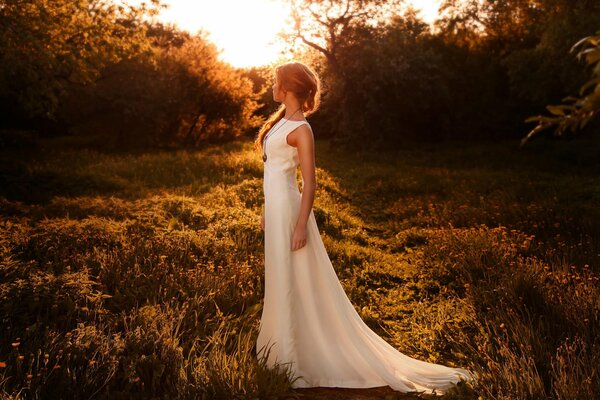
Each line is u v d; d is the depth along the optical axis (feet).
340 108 88.22
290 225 10.59
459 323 14.40
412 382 10.80
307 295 10.73
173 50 90.12
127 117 74.79
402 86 84.48
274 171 10.68
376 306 16.76
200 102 88.94
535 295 14.97
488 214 30.66
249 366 10.27
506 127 93.76
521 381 9.56
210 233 22.15
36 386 8.82
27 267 14.65
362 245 26.30
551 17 64.44
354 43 83.71
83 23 41.70
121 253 17.30
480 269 19.25
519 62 72.43
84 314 12.20
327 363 10.75
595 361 10.16
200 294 14.40
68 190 35.27
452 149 83.82
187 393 9.33
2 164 39.17
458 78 95.40
